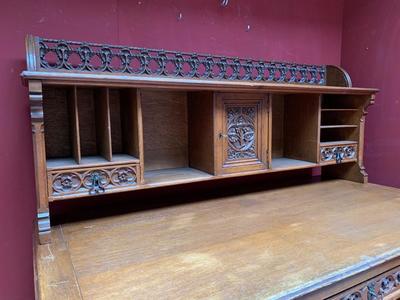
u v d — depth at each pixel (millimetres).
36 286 739
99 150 1180
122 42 1281
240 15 1556
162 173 1274
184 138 1416
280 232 977
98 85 958
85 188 987
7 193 1116
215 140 1218
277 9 1668
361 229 1000
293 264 770
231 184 1597
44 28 1142
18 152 1124
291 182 1660
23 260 1150
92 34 1224
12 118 1108
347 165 1683
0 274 1122
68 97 1149
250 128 1296
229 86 1148
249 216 1136
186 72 1281
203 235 961
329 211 1182
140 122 1076
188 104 1395
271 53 1666
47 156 1156
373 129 1733
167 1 1366
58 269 750
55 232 997
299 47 1758
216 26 1493
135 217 1141
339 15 1882
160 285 676
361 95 1547
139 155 1079
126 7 1282
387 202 1291
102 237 954
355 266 763
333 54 1887
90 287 668
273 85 1234
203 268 753
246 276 713
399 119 1604
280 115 1629
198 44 1453
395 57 1609
